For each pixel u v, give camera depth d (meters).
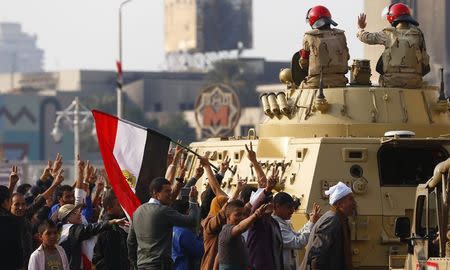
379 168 46.00
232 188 49.38
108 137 43.34
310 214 43.41
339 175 45.75
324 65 49.28
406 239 39.59
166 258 38.97
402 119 48.44
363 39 49.88
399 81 49.44
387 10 50.62
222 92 141.00
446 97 49.47
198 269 42.00
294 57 50.50
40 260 39.94
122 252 42.94
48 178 54.75
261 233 39.03
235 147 50.19
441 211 37.56
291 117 49.47
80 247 43.03
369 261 45.41
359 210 45.38
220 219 39.62
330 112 48.62
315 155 45.94
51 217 44.44
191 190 39.72
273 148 48.53
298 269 44.62
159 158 43.44
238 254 37.88
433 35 115.38
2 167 108.69
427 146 45.88
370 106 48.56
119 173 43.34
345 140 46.06
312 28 49.84
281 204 40.28
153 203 39.16
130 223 42.25
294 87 50.47
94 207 49.12
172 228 39.59
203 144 52.75
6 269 39.41
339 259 37.94
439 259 36.69
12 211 41.72
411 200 45.72
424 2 114.38
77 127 121.56
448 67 114.38
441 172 37.06
